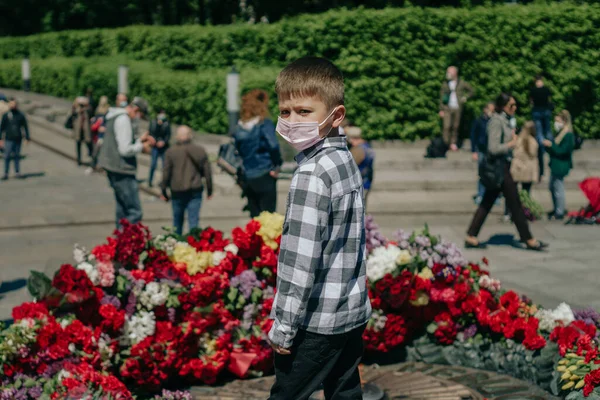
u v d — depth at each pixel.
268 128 8.24
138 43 26.77
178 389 5.05
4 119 16.14
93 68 25.80
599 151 17.73
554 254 9.58
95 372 4.36
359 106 17.70
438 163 15.89
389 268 5.37
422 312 5.54
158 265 5.05
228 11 29.64
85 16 37.34
